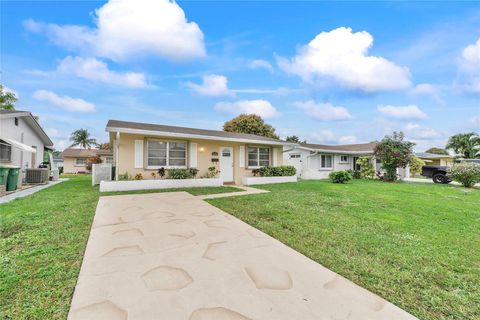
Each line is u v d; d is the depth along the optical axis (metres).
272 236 3.85
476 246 3.51
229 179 12.45
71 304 1.95
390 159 15.22
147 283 2.29
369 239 3.75
